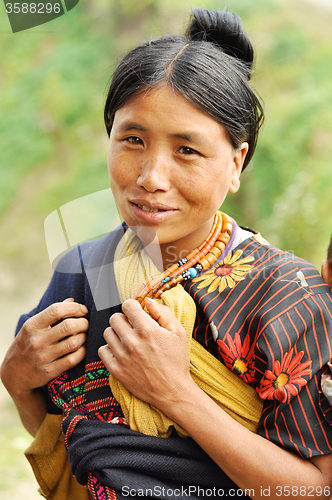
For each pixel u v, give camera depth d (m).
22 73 5.40
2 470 2.64
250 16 4.48
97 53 5.11
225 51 0.96
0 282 4.60
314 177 4.00
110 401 0.90
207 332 0.88
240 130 0.86
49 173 5.11
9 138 5.21
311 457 0.81
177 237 0.86
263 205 4.05
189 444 0.85
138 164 0.82
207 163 0.82
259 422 0.85
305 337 0.84
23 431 3.07
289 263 0.92
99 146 5.07
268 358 0.82
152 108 0.79
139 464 0.83
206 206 0.84
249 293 0.89
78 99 5.14
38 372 0.95
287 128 4.11
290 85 4.26
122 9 5.03
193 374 0.87
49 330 0.95
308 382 0.82
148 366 0.82
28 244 4.84
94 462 0.82
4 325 4.16
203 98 0.79
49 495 1.05
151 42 0.88
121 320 0.88
